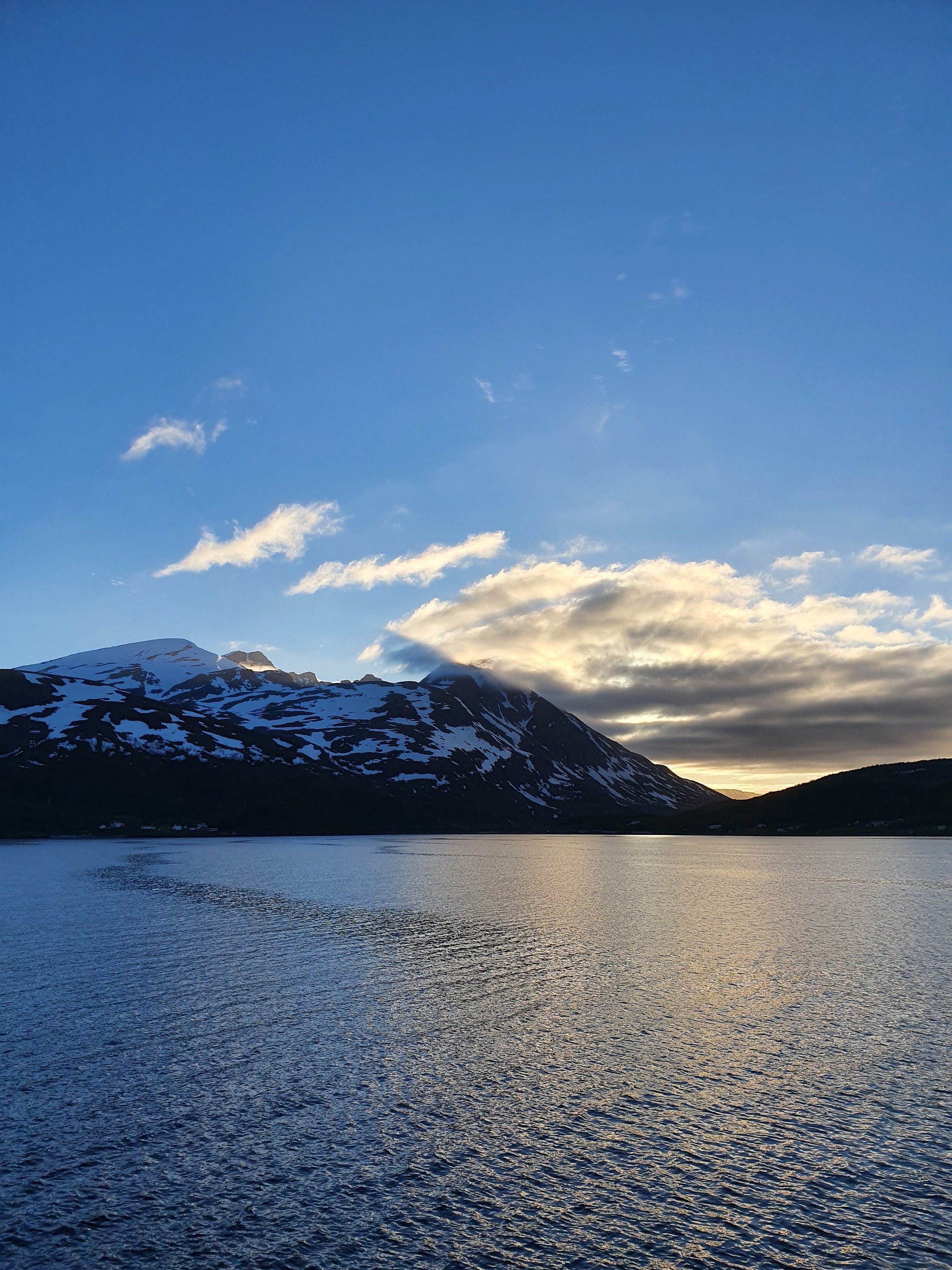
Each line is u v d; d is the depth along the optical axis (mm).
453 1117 24500
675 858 150000
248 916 65750
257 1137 23125
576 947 51875
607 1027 33250
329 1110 24938
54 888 85188
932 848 172625
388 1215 19359
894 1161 21750
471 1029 33031
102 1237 18375
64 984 40312
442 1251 17969
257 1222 19047
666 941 54500
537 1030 32938
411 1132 23469
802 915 67875
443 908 72562
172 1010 35500
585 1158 21984
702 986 40594
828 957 48469
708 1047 30688
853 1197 20094
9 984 40031
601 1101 25625
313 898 78500
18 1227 18703
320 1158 21953
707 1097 25938
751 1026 33344
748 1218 19188
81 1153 22078
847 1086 26734
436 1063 28984
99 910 68125
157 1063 28688
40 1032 32062
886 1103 25359
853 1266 17438
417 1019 34438
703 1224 18953
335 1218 19219
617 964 46469
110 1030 32438
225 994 38531
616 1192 20344
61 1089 26281
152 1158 21844
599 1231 18734
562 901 78312
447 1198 20094
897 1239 18359
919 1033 32344
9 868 110500
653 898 81438
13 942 52344
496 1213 19453
